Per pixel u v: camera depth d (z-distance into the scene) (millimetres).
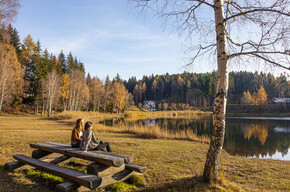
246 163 7352
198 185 3879
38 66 43719
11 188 3666
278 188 4617
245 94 70375
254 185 4809
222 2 4258
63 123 22734
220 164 7000
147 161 6629
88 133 4172
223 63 4062
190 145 11141
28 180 4133
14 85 31656
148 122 34500
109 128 18094
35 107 42250
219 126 4000
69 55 60969
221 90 4008
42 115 39688
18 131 12711
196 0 4355
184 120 40750
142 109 91562
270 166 7039
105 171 3744
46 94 39188
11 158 5840
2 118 26984
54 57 59781
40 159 5008
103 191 3686
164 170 5535
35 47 44719
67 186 3395
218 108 4020
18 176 4316
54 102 42125
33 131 13266
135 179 4195
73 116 28312
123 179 4082
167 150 8891
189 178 4430
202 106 89250
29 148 7316
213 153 4027
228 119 44281
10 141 8484
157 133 14625
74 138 4609
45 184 3965
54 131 14094
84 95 52812
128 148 8820
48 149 4641
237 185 4344
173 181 4344
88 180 3223
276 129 25422
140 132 15633
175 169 5719
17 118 28719
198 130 23156
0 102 28984
